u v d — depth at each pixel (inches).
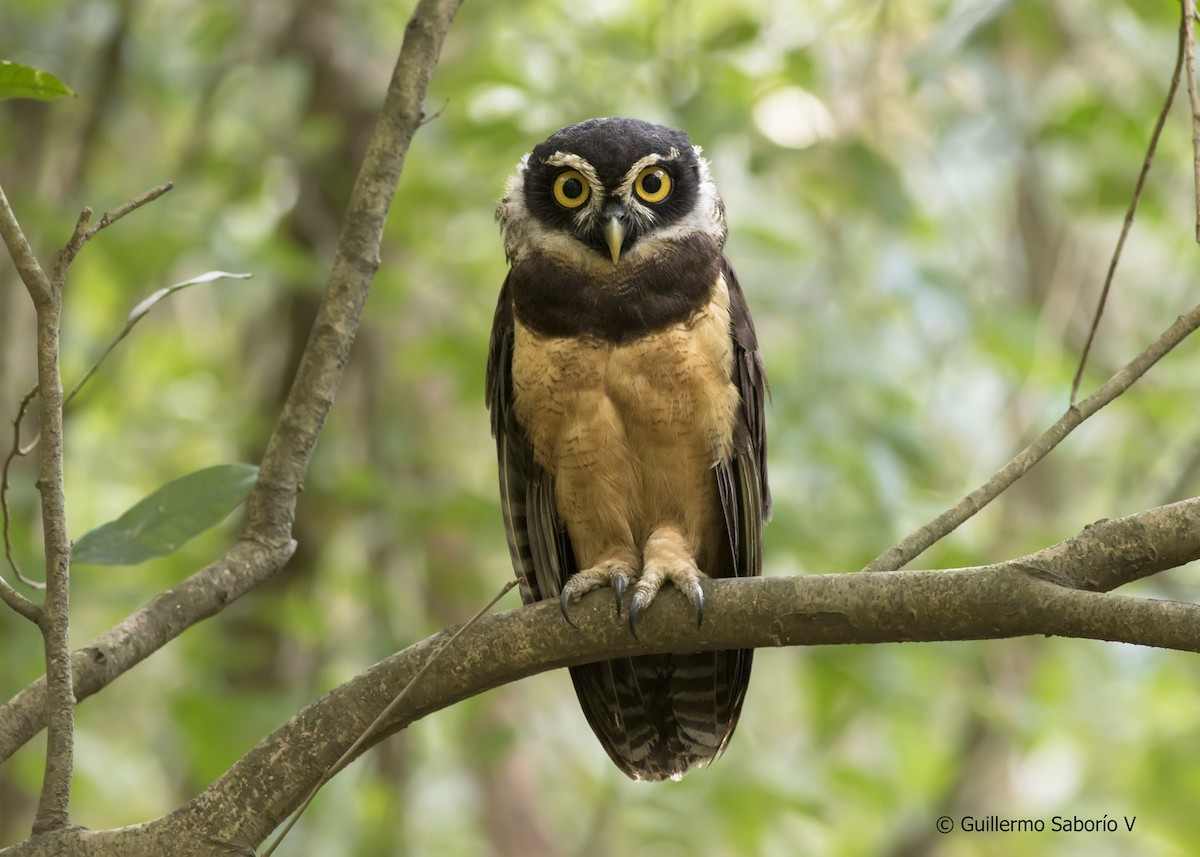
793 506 453.1
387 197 235.0
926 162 520.4
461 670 203.8
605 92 470.0
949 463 512.1
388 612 478.6
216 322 579.5
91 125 495.2
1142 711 526.3
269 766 196.7
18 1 502.0
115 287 464.1
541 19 511.8
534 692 577.9
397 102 234.2
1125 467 510.0
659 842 464.4
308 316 510.9
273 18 544.1
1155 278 545.6
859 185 444.1
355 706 199.2
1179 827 494.0
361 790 464.1
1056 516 535.5
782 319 522.6
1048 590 173.8
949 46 433.4
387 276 467.2
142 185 434.9
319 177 519.5
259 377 549.3
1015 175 553.3
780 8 505.0
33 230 435.5
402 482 494.0
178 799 530.9
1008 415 545.6
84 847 185.8
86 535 218.8
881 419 463.5
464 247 544.7
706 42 465.1
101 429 540.1
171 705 407.8
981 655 474.6
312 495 480.7
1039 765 622.2
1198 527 171.5
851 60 495.5
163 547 220.1
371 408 525.7
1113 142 477.1
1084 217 492.4
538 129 466.0
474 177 497.0
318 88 521.0
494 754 477.1
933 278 460.8
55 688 185.0
